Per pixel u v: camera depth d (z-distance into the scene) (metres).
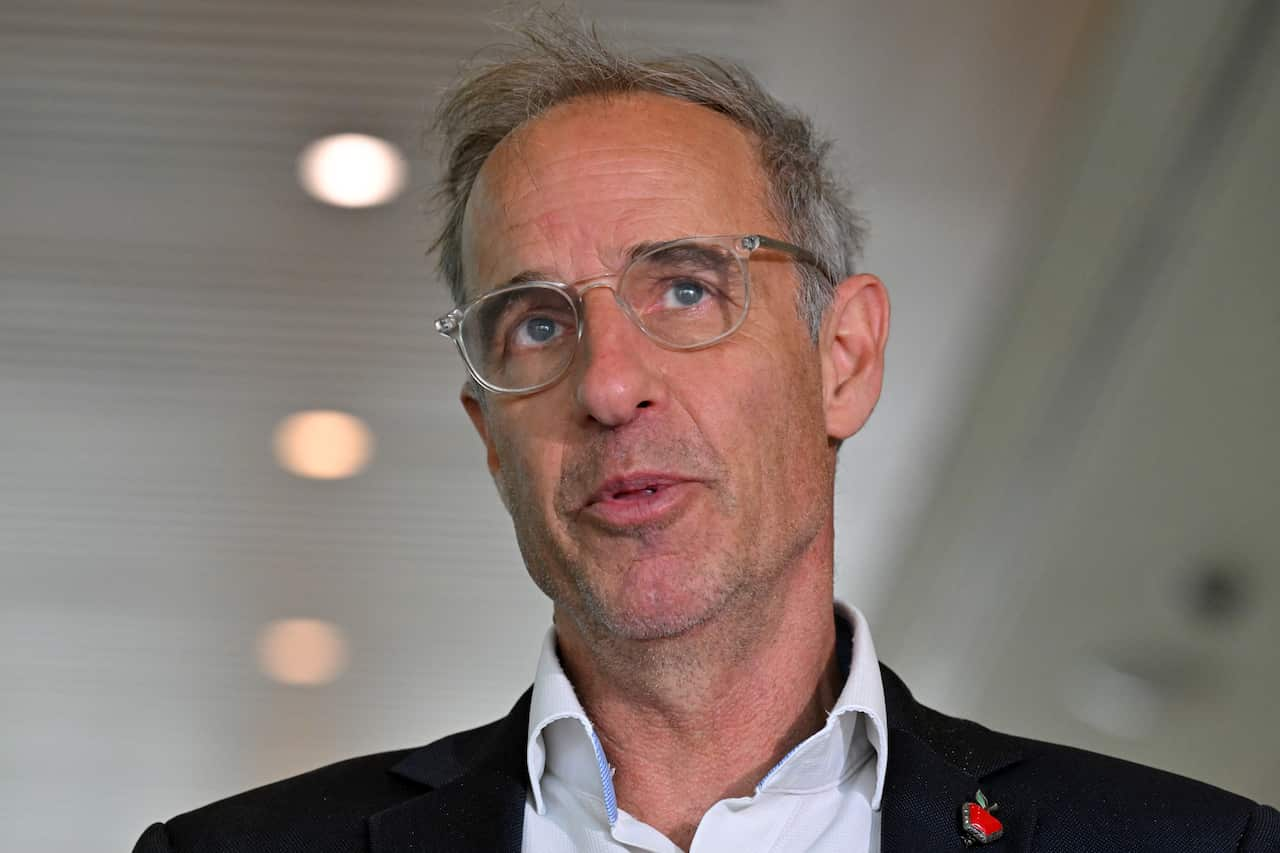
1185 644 17.45
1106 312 13.28
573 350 4.18
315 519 16.91
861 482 15.98
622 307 4.13
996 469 15.51
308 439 15.90
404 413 15.52
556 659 4.39
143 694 19.44
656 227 4.21
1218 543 16.05
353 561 17.42
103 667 19.09
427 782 4.47
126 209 13.42
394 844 4.21
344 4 11.31
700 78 4.54
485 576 17.45
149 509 16.97
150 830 4.50
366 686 19.17
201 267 14.01
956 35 10.98
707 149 4.39
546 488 4.14
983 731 4.42
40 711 19.70
